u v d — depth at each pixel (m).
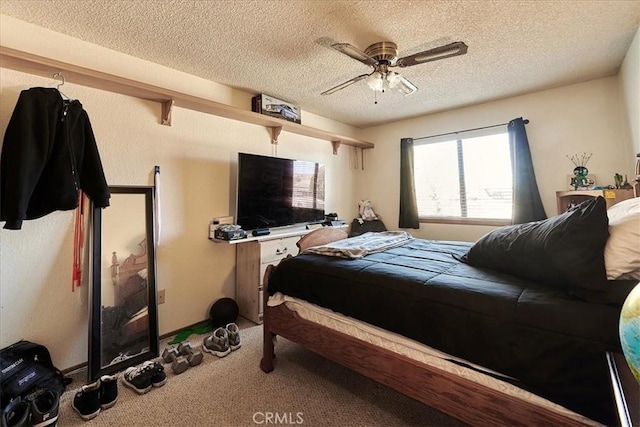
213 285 2.71
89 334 1.81
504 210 3.30
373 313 1.39
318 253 1.97
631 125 2.32
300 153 3.55
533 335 0.99
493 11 1.72
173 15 1.70
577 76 2.66
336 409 1.54
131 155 2.17
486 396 1.08
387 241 2.29
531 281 1.27
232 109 2.55
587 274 1.02
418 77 2.63
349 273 1.57
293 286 1.76
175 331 2.44
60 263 1.86
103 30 1.84
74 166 1.72
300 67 2.40
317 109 3.51
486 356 1.07
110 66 2.07
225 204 2.77
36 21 1.73
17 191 1.51
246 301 2.76
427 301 1.24
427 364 1.24
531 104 3.05
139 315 2.07
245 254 2.78
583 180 2.64
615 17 1.79
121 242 2.05
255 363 1.99
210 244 2.68
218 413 1.52
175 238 2.44
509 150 3.16
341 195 4.19
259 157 2.86
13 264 1.70
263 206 2.91
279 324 1.84
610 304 0.97
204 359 2.04
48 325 1.82
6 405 1.41
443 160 3.72
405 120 3.99
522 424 1.00
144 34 1.90
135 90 2.07
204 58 2.23
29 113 1.59
